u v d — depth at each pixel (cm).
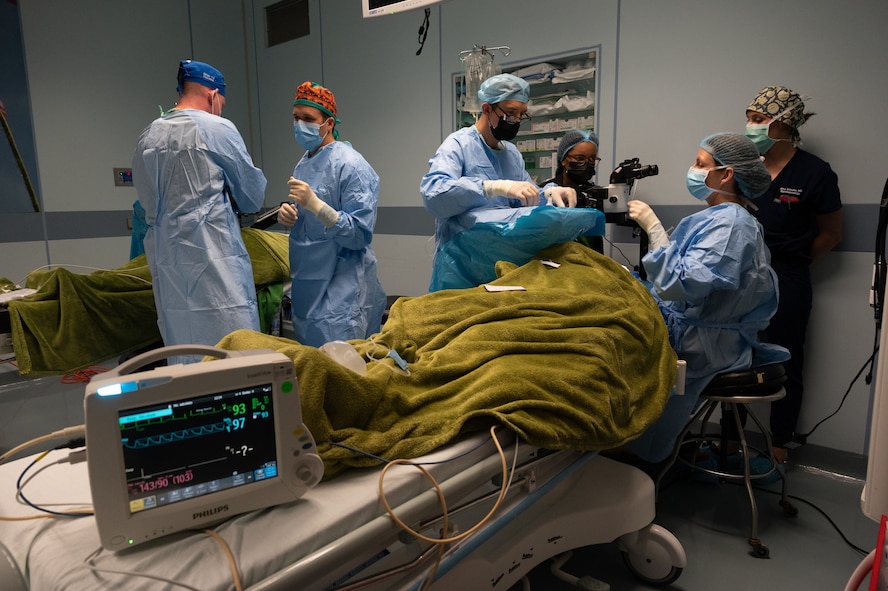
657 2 274
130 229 432
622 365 155
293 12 446
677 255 177
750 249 178
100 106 407
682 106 274
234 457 90
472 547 121
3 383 342
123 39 414
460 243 205
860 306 241
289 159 470
